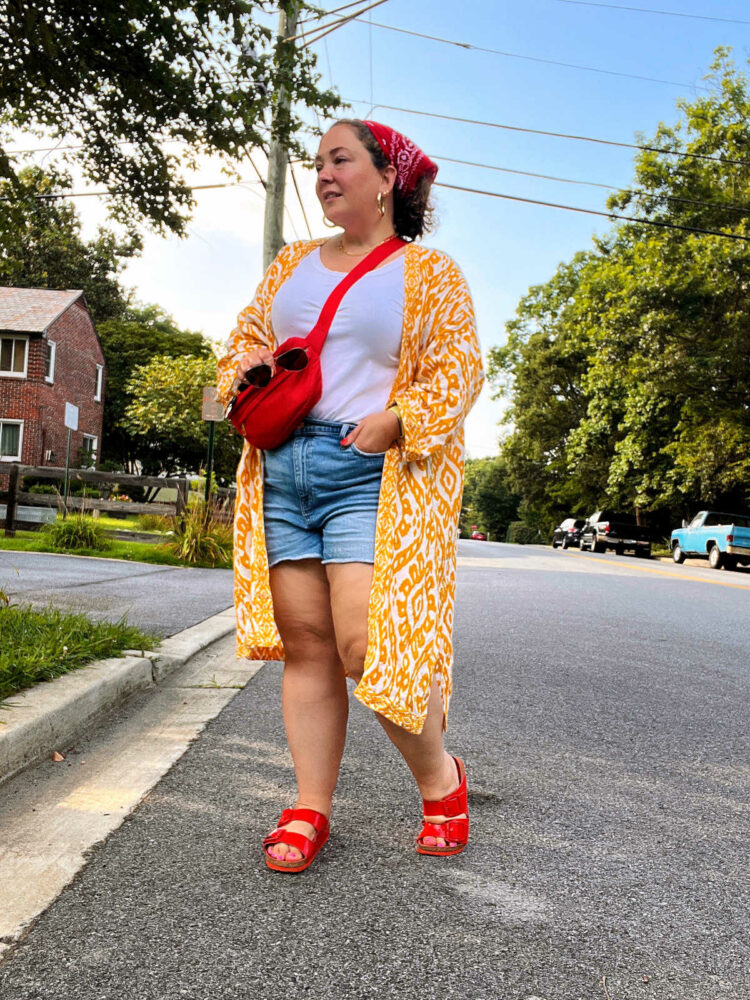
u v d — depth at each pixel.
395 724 2.34
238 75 6.20
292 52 6.11
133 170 6.74
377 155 2.37
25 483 29.97
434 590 2.28
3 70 5.93
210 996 1.67
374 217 2.41
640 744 3.87
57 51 5.74
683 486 29.72
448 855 2.44
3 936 1.86
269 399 2.26
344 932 1.96
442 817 2.46
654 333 26.30
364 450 2.19
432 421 2.20
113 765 3.08
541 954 1.92
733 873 2.45
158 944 1.86
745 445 27.56
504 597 10.34
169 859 2.31
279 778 3.01
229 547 12.28
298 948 1.88
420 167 2.43
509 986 1.78
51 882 2.13
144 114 6.32
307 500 2.30
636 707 4.62
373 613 2.21
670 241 26.05
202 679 4.62
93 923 1.94
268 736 3.55
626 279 27.30
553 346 46.12
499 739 3.80
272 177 12.76
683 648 6.95
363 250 2.42
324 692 2.43
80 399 34.88
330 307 2.31
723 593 13.30
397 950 1.89
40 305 32.19
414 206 2.46
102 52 5.86
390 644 2.20
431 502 2.29
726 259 24.83
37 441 30.66
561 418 46.25
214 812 2.66
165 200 6.93
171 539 12.63
